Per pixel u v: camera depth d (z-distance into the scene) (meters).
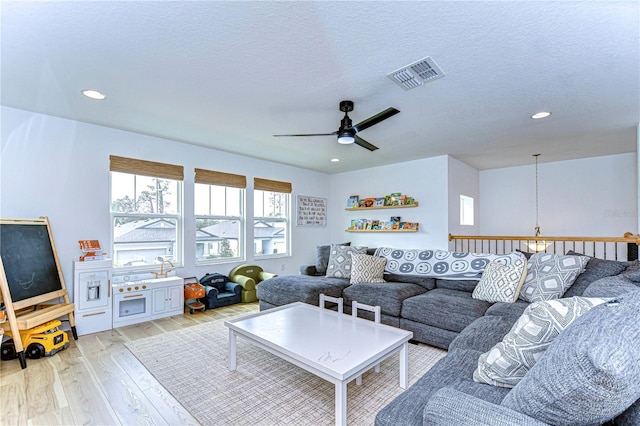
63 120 3.31
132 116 3.21
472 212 5.89
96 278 3.33
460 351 1.67
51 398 2.04
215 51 2.00
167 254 4.21
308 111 3.02
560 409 0.82
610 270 2.57
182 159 4.27
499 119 3.26
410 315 2.98
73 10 1.60
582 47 1.92
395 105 2.88
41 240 3.02
